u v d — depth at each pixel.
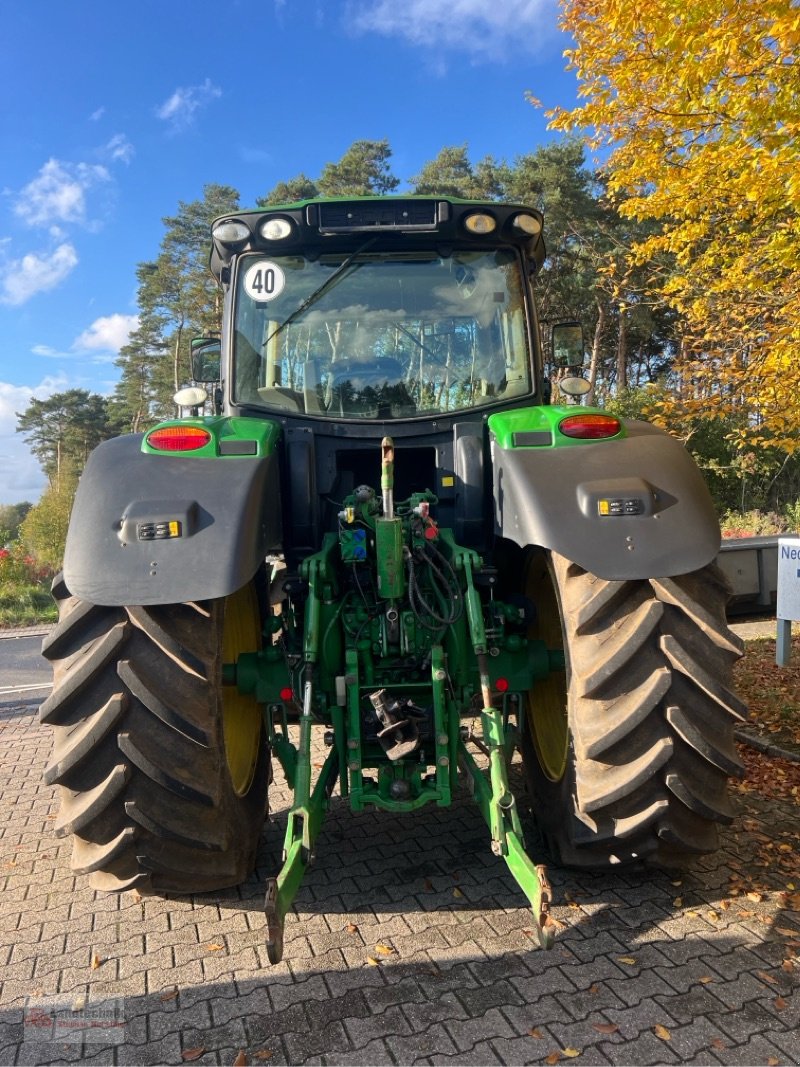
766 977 2.47
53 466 78.81
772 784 4.08
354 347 3.61
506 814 2.63
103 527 2.62
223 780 2.68
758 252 6.06
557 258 30.44
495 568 3.48
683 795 2.59
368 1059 2.18
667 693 2.58
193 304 46.06
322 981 2.52
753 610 5.82
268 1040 2.27
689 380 7.67
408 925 2.83
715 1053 2.16
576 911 2.87
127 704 2.55
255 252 3.63
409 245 3.63
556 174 29.27
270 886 2.23
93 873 2.81
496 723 2.73
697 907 2.88
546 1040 2.22
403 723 2.76
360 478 3.71
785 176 5.37
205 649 2.61
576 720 2.68
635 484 2.72
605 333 31.88
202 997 2.47
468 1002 2.39
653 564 2.59
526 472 2.84
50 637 2.62
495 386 3.66
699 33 5.23
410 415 3.59
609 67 5.96
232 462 2.84
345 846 3.51
